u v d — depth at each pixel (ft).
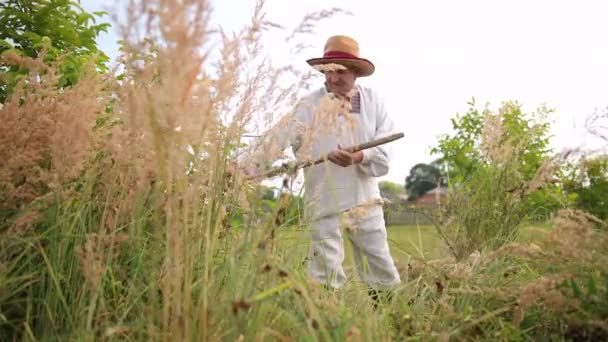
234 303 3.97
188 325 4.17
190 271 4.41
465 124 17.75
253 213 5.37
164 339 4.19
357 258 10.95
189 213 5.10
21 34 9.66
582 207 10.25
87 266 4.44
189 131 3.97
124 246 5.74
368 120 11.34
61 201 5.59
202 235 5.12
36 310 5.41
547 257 6.07
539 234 8.87
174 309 4.33
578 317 5.75
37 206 5.22
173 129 3.89
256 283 4.89
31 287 5.07
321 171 10.56
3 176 5.17
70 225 5.68
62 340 4.81
